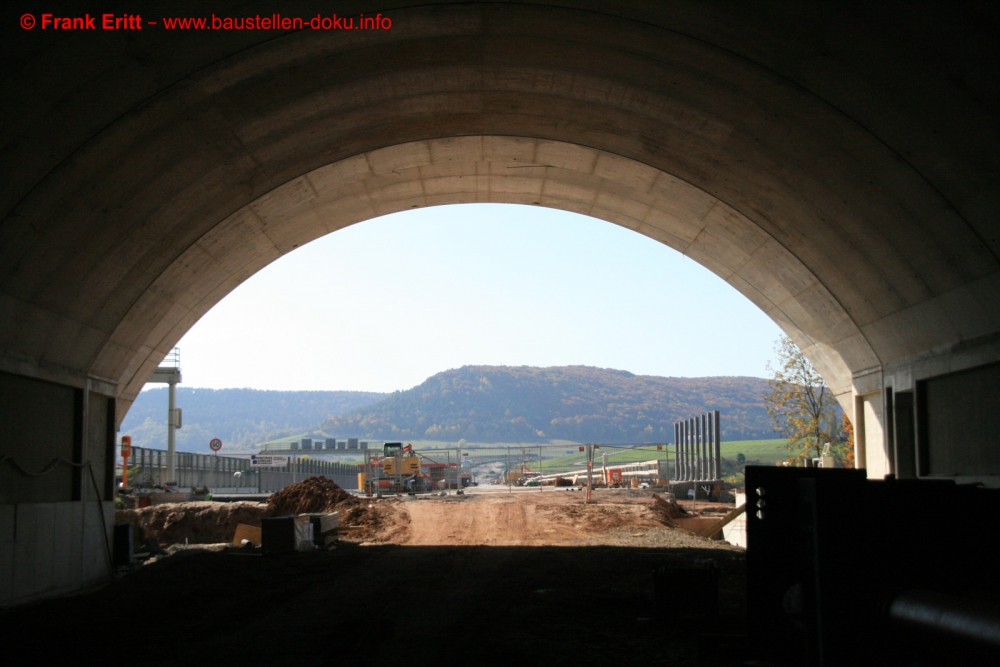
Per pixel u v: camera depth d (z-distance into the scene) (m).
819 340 23.83
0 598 14.56
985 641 5.08
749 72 15.12
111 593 15.95
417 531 29.12
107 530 19.73
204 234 20.44
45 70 11.88
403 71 17.14
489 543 25.05
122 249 17.52
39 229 14.48
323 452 72.44
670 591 11.84
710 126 17.80
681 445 76.44
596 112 19.22
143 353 23.00
